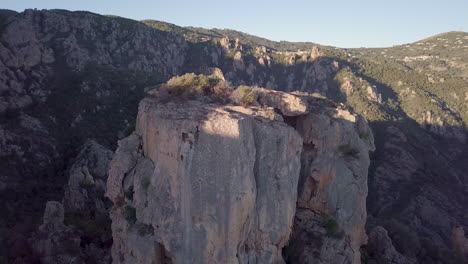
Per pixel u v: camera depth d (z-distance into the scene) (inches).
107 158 2425.0
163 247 938.1
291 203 1021.2
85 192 1957.4
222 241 892.0
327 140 1224.2
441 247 2140.7
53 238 1429.6
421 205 3270.2
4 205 2118.6
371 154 3912.4
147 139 1019.9
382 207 3292.3
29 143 2731.3
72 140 2945.4
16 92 3144.7
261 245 981.8
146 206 956.6
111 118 3255.4
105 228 1615.4
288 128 1019.3
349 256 1179.3
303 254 1156.5
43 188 2439.7
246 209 920.9
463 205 3565.5
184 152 890.7
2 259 1397.6
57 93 3321.9
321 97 1357.0
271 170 990.4
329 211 1206.9
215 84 1148.5
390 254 1603.1
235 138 894.4
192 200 888.3
